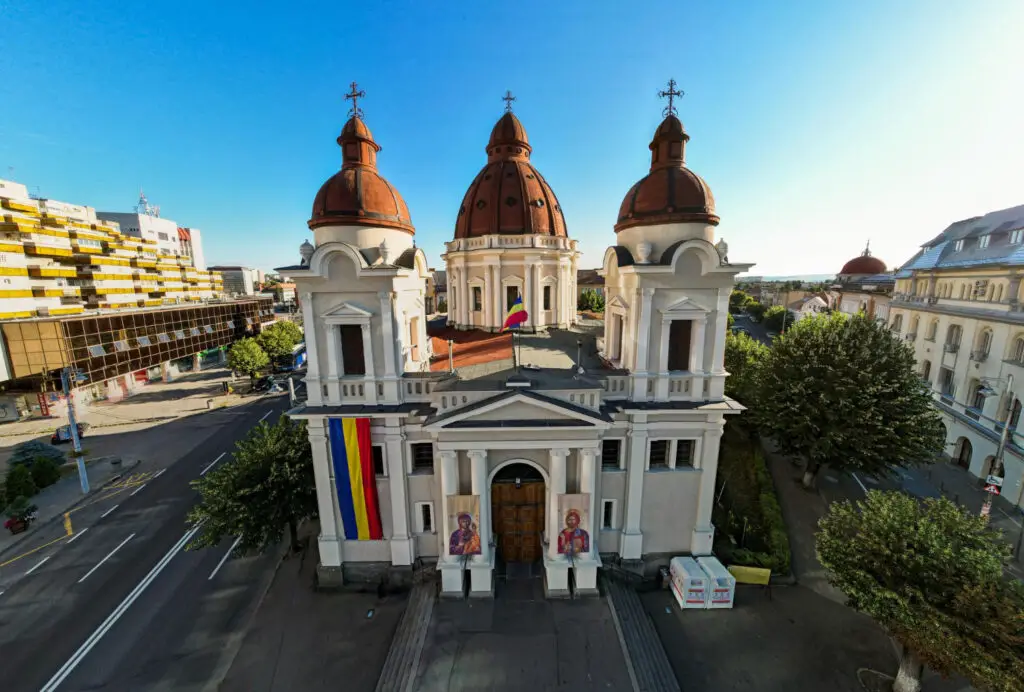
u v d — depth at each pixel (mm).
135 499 37000
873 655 20938
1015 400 34094
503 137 37906
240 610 24391
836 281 110562
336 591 25141
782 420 30797
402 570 25156
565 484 23312
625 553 25344
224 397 67875
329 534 24922
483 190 37375
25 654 21719
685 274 22938
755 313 128375
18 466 37250
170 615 24062
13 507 31578
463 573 23844
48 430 52406
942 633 15328
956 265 43688
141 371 73188
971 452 37781
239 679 20016
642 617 22906
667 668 20125
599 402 22844
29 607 24781
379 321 22953
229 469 26156
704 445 24406
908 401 28359
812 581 25578
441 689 18922
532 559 26328
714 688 19406
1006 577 26078
